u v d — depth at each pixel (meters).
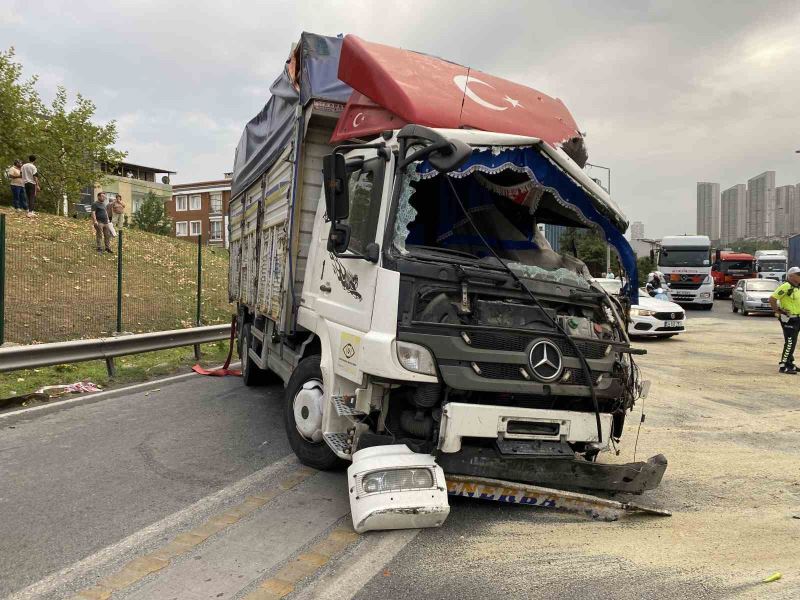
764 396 9.12
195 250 23.70
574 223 4.88
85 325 12.46
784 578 3.45
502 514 4.37
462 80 4.93
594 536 4.03
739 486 5.14
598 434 4.35
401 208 4.15
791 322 11.28
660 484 5.17
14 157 28.27
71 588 3.31
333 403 4.57
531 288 4.21
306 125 5.64
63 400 7.96
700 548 3.86
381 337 3.97
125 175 62.09
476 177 4.57
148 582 3.36
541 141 4.18
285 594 3.23
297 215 5.83
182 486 4.88
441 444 3.95
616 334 4.55
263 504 4.51
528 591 3.29
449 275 4.04
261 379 8.95
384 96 4.59
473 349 3.96
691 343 16.14
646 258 22.55
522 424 4.16
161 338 10.61
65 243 17.89
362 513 3.85
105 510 4.39
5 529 4.05
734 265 40.16
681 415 7.79
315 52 5.76
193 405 7.77
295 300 5.82
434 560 3.63
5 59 28.09
